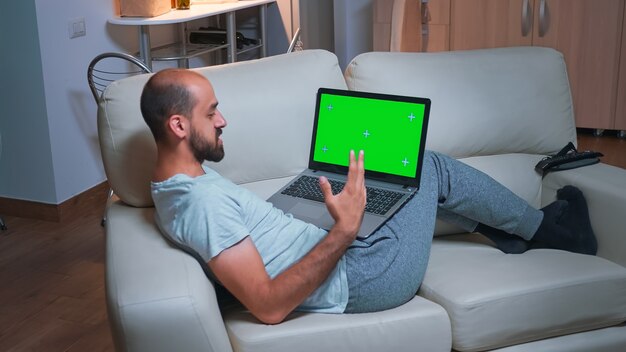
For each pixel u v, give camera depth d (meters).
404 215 2.05
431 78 2.41
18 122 3.77
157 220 1.94
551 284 1.97
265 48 5.26
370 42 5.66
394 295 1.90
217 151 1.88
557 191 2.35
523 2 4.82
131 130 2.10
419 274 1.97
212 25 5.25
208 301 1.66
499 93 2.46
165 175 1.86
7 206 3.90
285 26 5.44
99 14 4.02
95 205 4.06
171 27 4.75
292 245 1.91
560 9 4.78
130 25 4.30
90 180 4.04
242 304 1.94
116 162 2.11
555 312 1.97
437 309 1.88
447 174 2.18
